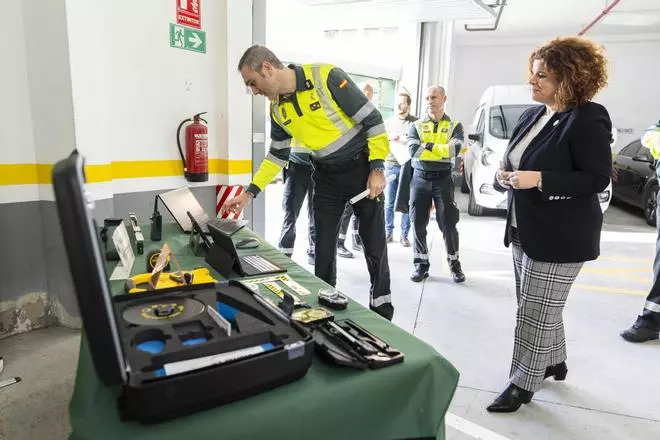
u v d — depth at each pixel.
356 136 2.19
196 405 0.75
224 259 1.51
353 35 7.09
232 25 3.24
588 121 1.66
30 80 2.52
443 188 3.71
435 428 0.98
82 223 0.59
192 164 3.14
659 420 2.06
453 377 1.02
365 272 4.05
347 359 0.92
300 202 3.81
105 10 2.68
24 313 2.73
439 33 6.90
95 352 0.66
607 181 1.68
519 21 8.74
